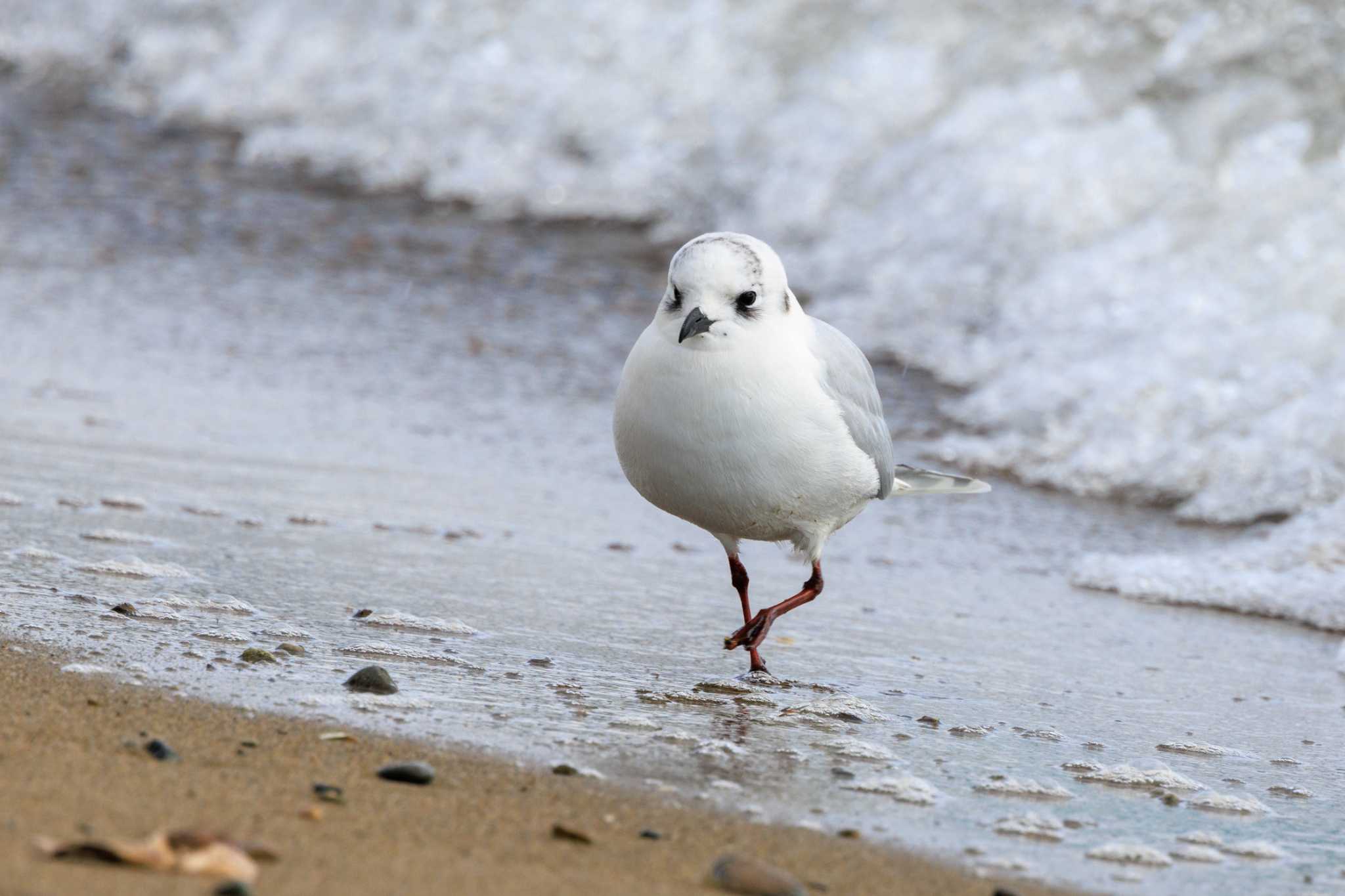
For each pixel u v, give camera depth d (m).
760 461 8.30
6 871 4.49
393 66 25.11
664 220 22.16
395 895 4.78
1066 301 17.47
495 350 17.36
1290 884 5.97
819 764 6.99
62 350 15.78
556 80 23.56
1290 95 20.30
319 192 23.45
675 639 9.04
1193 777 7.32
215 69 27.44
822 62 22.66
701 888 5.26
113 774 5.70
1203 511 13.89
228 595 8.78
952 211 19.25
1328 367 15.43
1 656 7.16
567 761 6.59
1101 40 21.16
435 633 8.55
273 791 5.75
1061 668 9.20
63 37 29.69
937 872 5.74
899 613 10.22
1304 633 10.64
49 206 21.77
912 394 16.98
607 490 12.88
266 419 14.00
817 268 19.72
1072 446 15.05
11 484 10.89
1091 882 5.81
